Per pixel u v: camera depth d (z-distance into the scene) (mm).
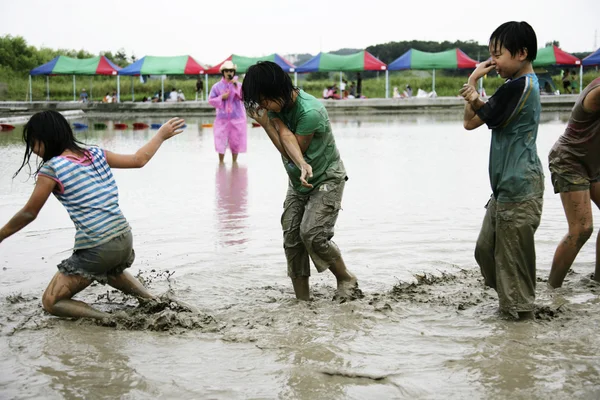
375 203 8492
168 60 41062
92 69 41281
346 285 4840
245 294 4914
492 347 3760
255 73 4344
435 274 5352
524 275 4215
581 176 4805
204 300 4777
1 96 47188
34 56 55156
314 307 4586
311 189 4637
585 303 4602
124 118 34594
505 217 4184
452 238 6500
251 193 9492
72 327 4227
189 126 27953
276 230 7012
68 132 4441
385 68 40625
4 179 10820
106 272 4477
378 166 12602
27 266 5637
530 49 4195
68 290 4363
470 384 3293
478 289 4938
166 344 3922
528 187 4145
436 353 3691
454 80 52781
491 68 4320
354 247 6195
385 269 5516
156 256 5988
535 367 3473
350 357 3654
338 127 25281
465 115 4379
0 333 4117
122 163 4629
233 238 6652
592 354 3637
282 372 3473
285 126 4527
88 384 3377
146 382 3385
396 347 3797
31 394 3271
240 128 13523
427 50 74688
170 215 7859
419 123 27500
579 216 4816
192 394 3244
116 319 4301
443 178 10828
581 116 4738
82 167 4379
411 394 3199
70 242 6465
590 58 38375
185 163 13523
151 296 4660
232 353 3754
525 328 4070
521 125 4141
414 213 7770
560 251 4895
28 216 4371
